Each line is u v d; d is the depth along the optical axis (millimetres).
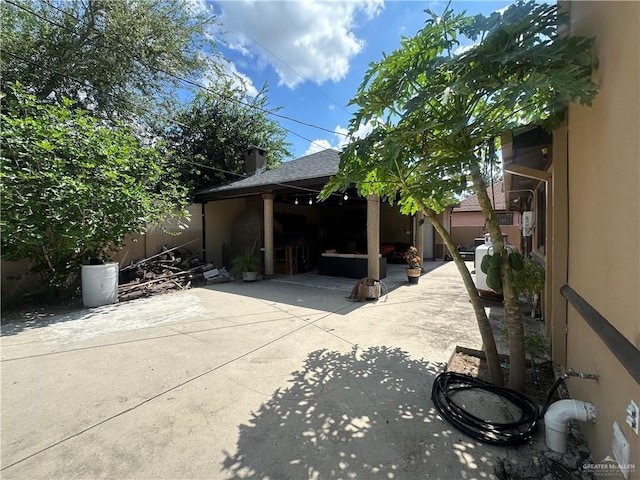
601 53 1614
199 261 9102
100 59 8852
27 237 4922
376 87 2646
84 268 5645
